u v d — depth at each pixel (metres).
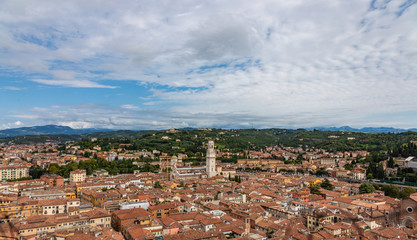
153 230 178.25
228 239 171.12
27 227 179.00
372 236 169.75
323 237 166.25
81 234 169.12
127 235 175.25
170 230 182.62
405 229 184.00
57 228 188.25
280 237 168.88
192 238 167.12
